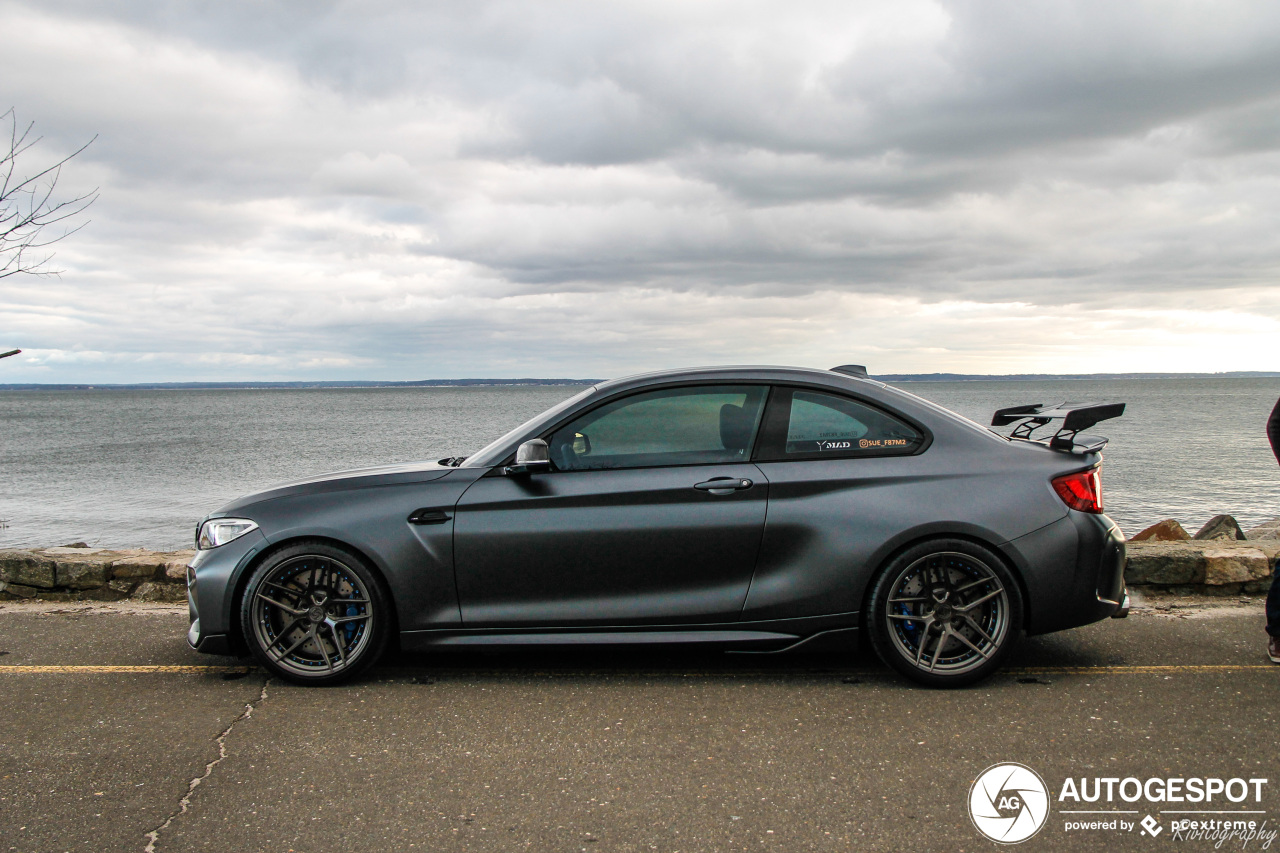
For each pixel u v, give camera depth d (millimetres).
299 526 4023
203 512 23266
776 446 4082
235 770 3100
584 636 4031
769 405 4145
